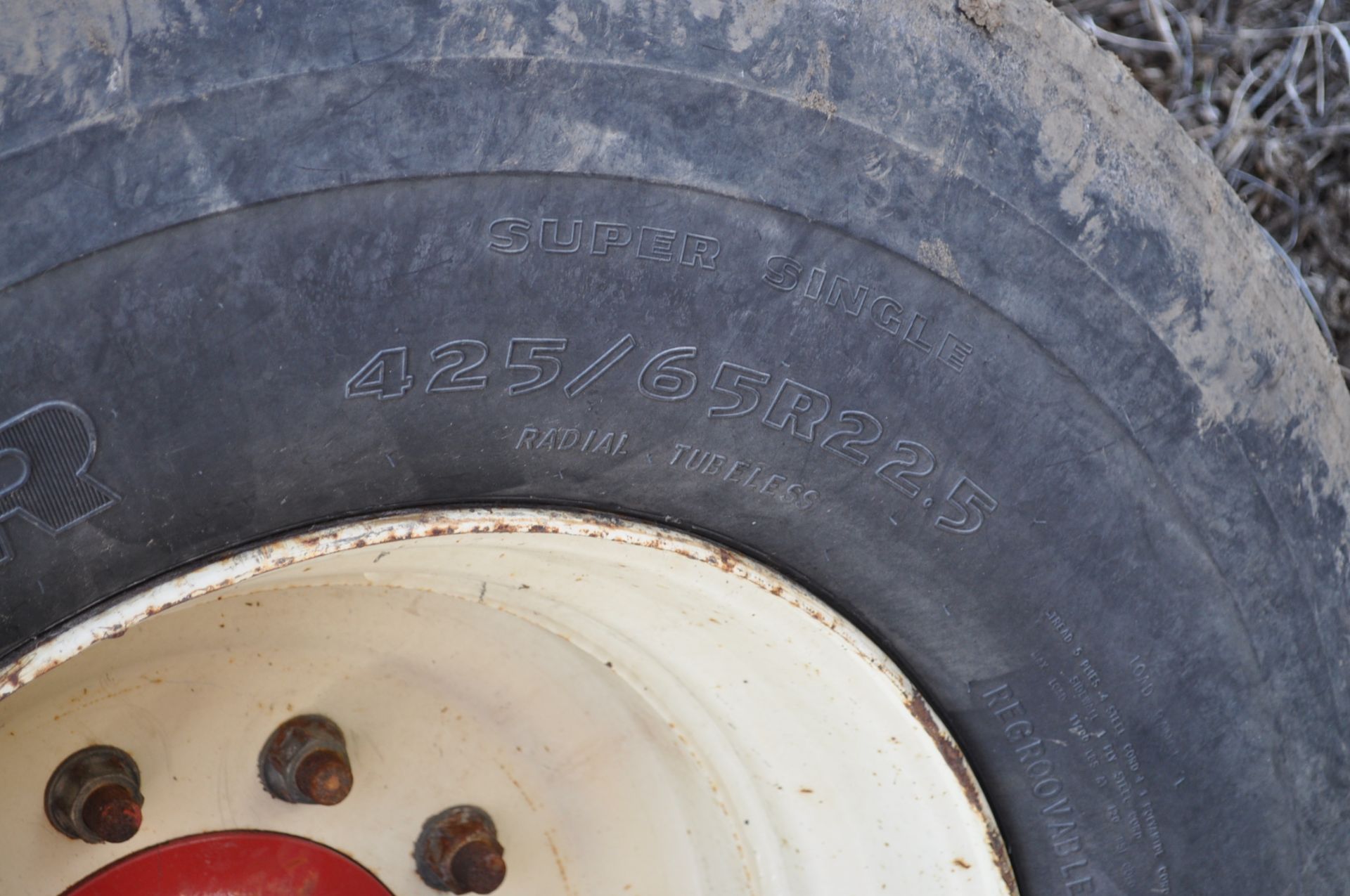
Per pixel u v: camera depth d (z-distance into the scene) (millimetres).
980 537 1248
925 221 1132
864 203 1104
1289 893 1499
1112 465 1269
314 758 1254
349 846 1357
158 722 1217
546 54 979
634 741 1495
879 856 1473
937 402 1179
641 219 1031
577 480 1117
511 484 1095
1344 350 1813
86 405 889
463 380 1016
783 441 1148
